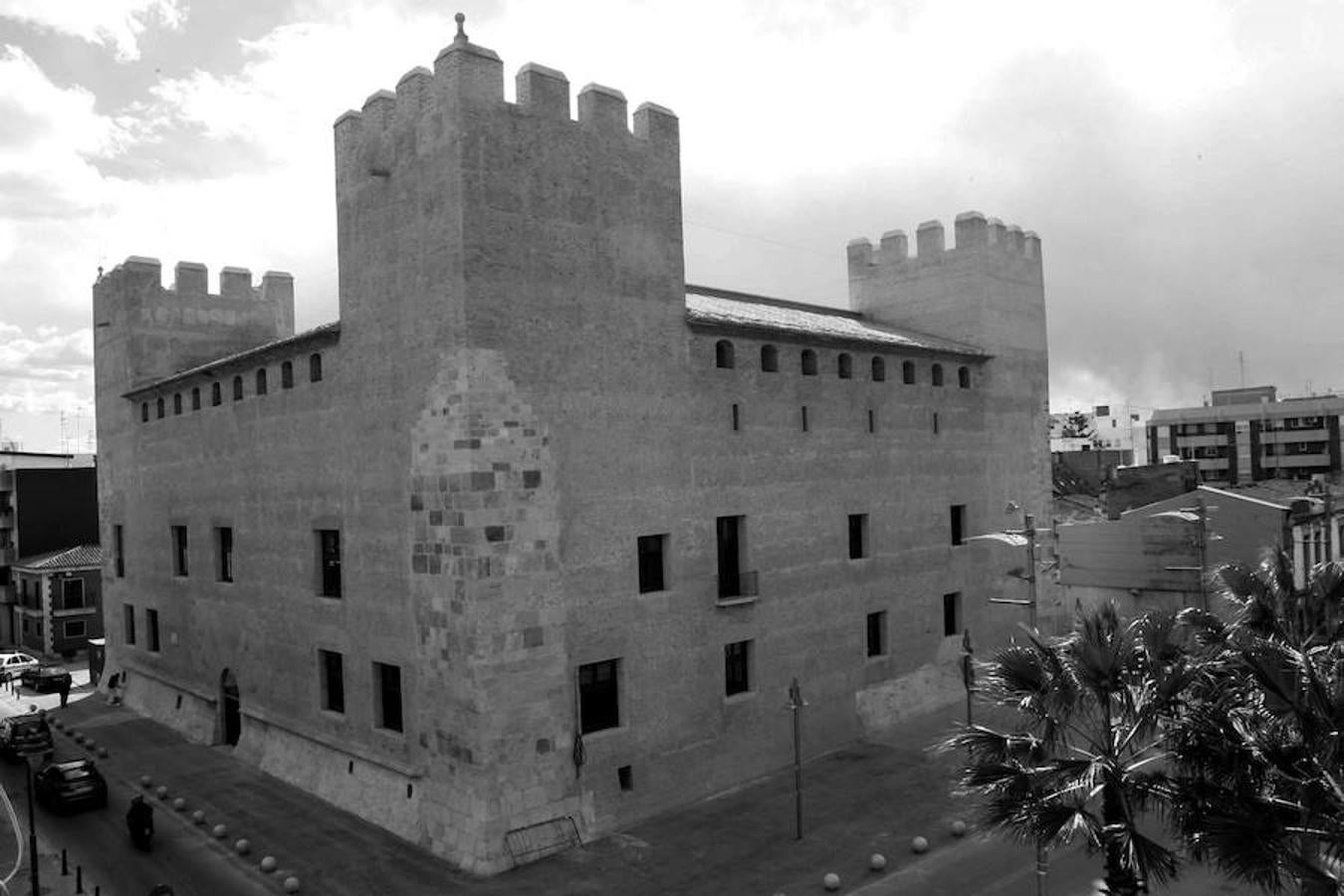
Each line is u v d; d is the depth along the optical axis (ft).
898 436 103.91
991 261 116.98
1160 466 166.71
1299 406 312.50
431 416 71.51
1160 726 48.19
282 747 91.35
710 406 85.10
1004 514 117.08
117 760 99.55
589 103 77.05
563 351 74.13
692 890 63.93
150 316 121.80
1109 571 125.18
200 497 105.40
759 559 88.53
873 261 127.13
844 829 73.82
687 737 81.25
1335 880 38.81
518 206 71.72
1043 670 49.96
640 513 78.89
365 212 78.23
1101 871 65.92
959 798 78.89
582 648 74.08
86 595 177.37
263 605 94.17
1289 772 42.75
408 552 74.28
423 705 73.00
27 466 217.77
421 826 72.38
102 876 70.18
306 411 86.79
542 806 70.44
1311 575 53.62
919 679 104.53
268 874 68.59
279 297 132.87
